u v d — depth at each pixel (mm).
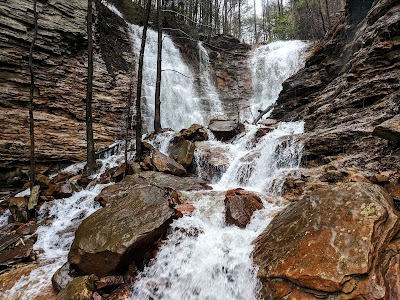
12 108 11789
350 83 10812
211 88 23609
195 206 6523
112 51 17797
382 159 6168
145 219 5348
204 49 25719
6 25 12031
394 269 3580
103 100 14812
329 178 6477
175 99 19672
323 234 4066
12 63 12031
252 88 24922
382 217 3977
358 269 3496
